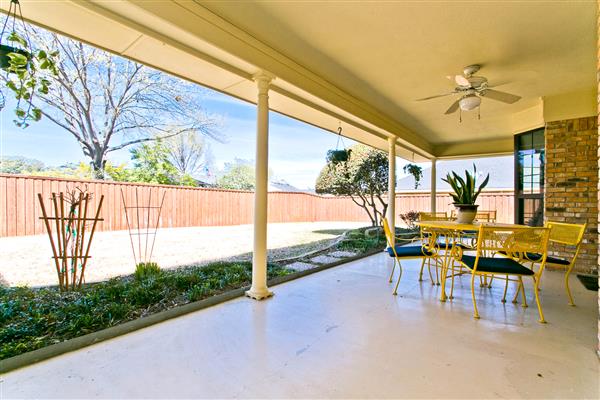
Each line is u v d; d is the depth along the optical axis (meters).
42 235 5.52
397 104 4.43
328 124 4.70
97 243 5.55
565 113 3.99
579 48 2.78
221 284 3.34
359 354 1.89
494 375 1.66
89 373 1.68
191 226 7.91
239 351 1.93
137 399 1.46
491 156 7.09
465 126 5.70
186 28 2.16
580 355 1.88
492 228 2.50
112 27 2.09
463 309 2.67
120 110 8.31
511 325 2.32
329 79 3.55
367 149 8.00
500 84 3.34
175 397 1.48
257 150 2.98
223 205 8.65
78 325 2.20
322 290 3.25
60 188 5.77
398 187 13.66
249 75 2.92
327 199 11.62
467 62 3.08
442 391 1.53
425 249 3.29
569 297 2.81
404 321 2.40
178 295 2.98
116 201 6.50
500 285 3.44
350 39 2.66
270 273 4.00
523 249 2.51
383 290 3.25
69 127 7.61
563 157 4.04
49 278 3.44
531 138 4.82
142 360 1.82
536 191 4.76
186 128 10.05
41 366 1.74
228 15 2.34
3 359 1.76
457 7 2.19
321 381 1.61
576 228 2.82
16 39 1.73
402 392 1.52
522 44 2.71
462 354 1.89
